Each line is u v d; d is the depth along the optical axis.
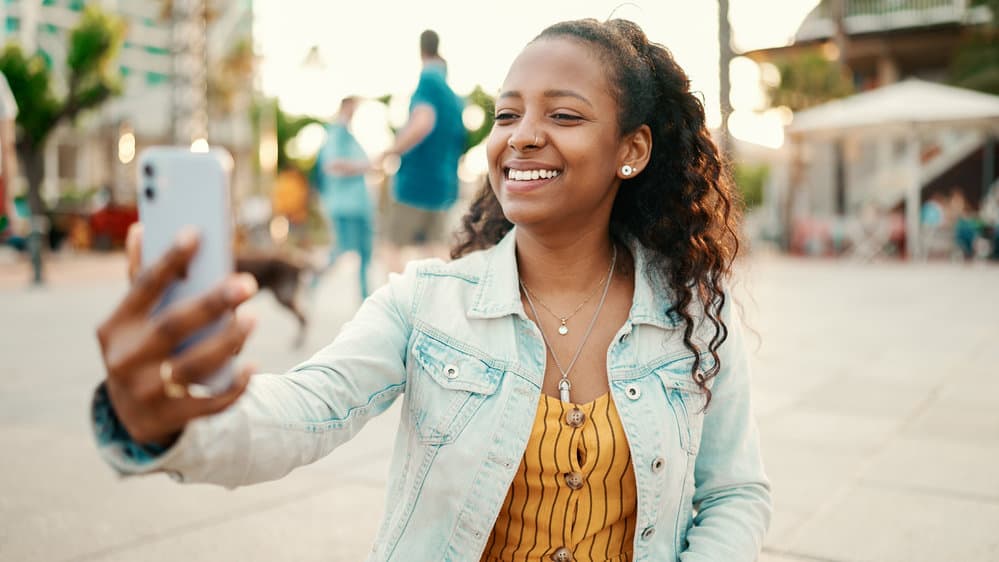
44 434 3.87
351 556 2.51
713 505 1.53
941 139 23.39
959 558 2.45
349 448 3.64
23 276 13.71
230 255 0.84
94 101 19.94
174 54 17.73
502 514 1.41
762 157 18.05
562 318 1.47
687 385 1.45
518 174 1.39
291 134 41.75
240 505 2.93
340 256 7.59
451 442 1.36
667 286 1.51
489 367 1.39
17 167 20.64
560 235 1.45
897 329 7.34
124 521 2.77
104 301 10.01
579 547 1.40
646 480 1.38
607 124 1.38
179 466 0.94
